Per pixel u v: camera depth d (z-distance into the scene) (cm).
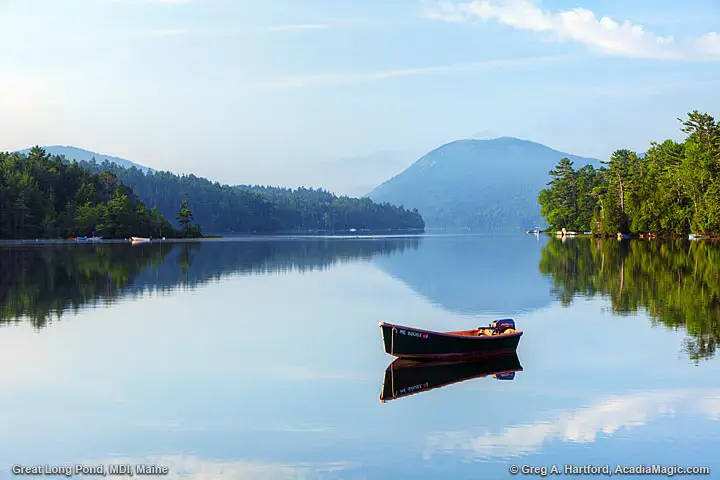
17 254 10312
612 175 15962
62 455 1684
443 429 1841
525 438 1770
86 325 3488
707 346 2791
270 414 1977
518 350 2803
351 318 3728
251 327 3431
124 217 19488
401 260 8769
